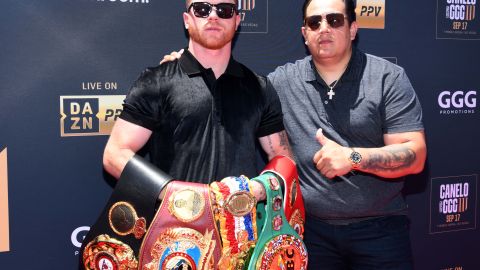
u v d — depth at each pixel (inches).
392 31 90.1
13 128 69.8
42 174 71.7
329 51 71.0
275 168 62.9
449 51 95.1
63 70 71.6
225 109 63.9
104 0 72.9
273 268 58.6
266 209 58.8
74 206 73.9
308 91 74.5
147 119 61.8
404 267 75.8
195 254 56.0
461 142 97.8
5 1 68.2
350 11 72.6
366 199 73.6
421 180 94.9
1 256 70.5
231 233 57.6
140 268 57.0
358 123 72.5
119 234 57.9
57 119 71.9
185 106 62.1
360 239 74.9
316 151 73.8
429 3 92.5
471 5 96.1
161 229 56.4
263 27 81.8
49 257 73.0
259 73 82.3
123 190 58.2
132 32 74.7
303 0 84.2
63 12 70.9
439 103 95.3
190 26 63.9
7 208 70.4
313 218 77.7
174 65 64.3
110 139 62.9
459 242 99.4
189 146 62.3
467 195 99.3
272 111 67.7
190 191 56.8
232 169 63.5
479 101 98.7
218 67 65.0
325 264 78.4
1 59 68.5
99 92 73.7
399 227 76.7
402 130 72.3
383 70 73.6
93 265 58.9
